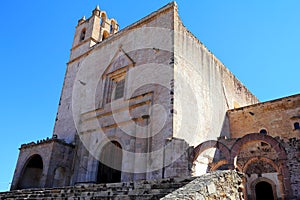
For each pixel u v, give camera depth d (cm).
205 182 830
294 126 2428
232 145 1805
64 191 1445
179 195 702
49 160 2270
